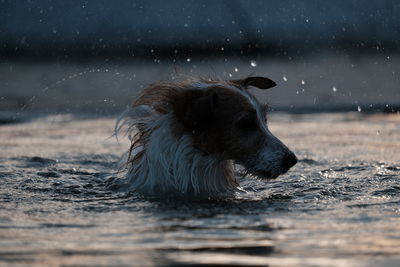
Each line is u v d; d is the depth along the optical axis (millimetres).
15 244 6363
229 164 10328
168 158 9891
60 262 5699
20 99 22109
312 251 6016
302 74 26312
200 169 9953
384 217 7617
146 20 32344
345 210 8094
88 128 17688
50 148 14391
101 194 9492
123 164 10938
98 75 26500
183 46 31188
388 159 12484
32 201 8859
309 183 10250
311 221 7414
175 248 6137
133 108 10492
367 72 26344
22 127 17969
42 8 31969
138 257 5820
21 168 11656
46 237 6668
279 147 9930
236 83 10688
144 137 10188
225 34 31969
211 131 9828
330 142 14977
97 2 32375
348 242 6355
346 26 32062
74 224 7332
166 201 8953
